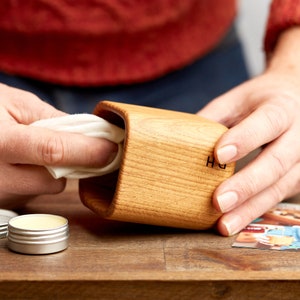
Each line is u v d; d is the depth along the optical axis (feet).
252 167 2.41
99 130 2.34
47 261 2.08
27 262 2.07
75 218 2.59
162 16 3.71
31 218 2.33
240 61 4.35
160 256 2.14
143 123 2.18
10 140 2.31
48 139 2.29
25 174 2.47
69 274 1.94
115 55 3.72
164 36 3.83
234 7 4.37
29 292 1.92
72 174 2.37
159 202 2.26
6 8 3.50
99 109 2.39
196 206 2.33
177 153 2.23
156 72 3.89
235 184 2.34
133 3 3.57
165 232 2.43
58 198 2.90
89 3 3.49
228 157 2.27
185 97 4.11
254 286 1.95
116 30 3.60
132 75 3.81
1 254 2.15
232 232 2.38
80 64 3.69
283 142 2.51
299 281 1.94
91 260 2.10
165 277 1.93
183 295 1.95
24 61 3.68
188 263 2.07
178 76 4.06
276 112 2.50
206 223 2.39
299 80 2.93
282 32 3.42
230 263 2.07
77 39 3.59
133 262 2.08
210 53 4.19
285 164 2.50
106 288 1.94
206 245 2.27
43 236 2.13
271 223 2.52
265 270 2.00
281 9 3.37
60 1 3.44
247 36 5.84
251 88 2.86
